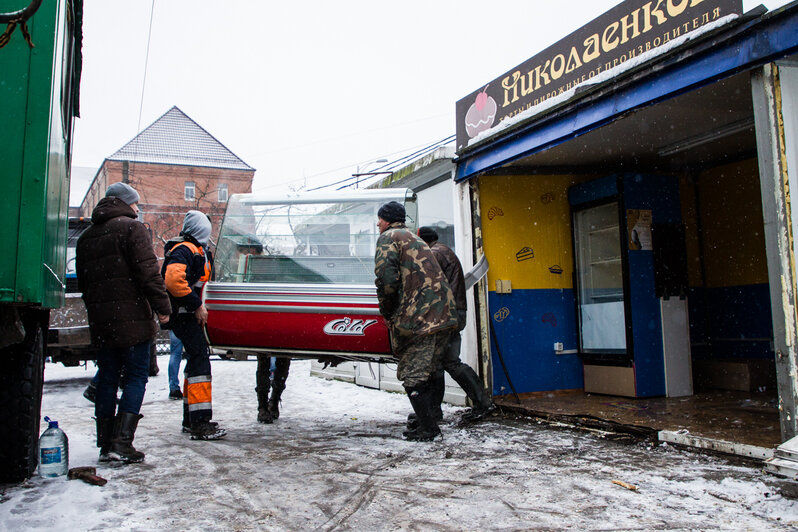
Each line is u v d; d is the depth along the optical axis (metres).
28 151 2.42
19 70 2.43
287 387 8.00
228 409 6.05
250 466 3.53
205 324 4.58
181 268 4.24
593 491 2.94
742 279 6.53
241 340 4.61
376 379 7.52
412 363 4.24
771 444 3.44
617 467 3.40
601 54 4.59
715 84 4.22
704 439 3.67
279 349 4.59
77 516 2.60
